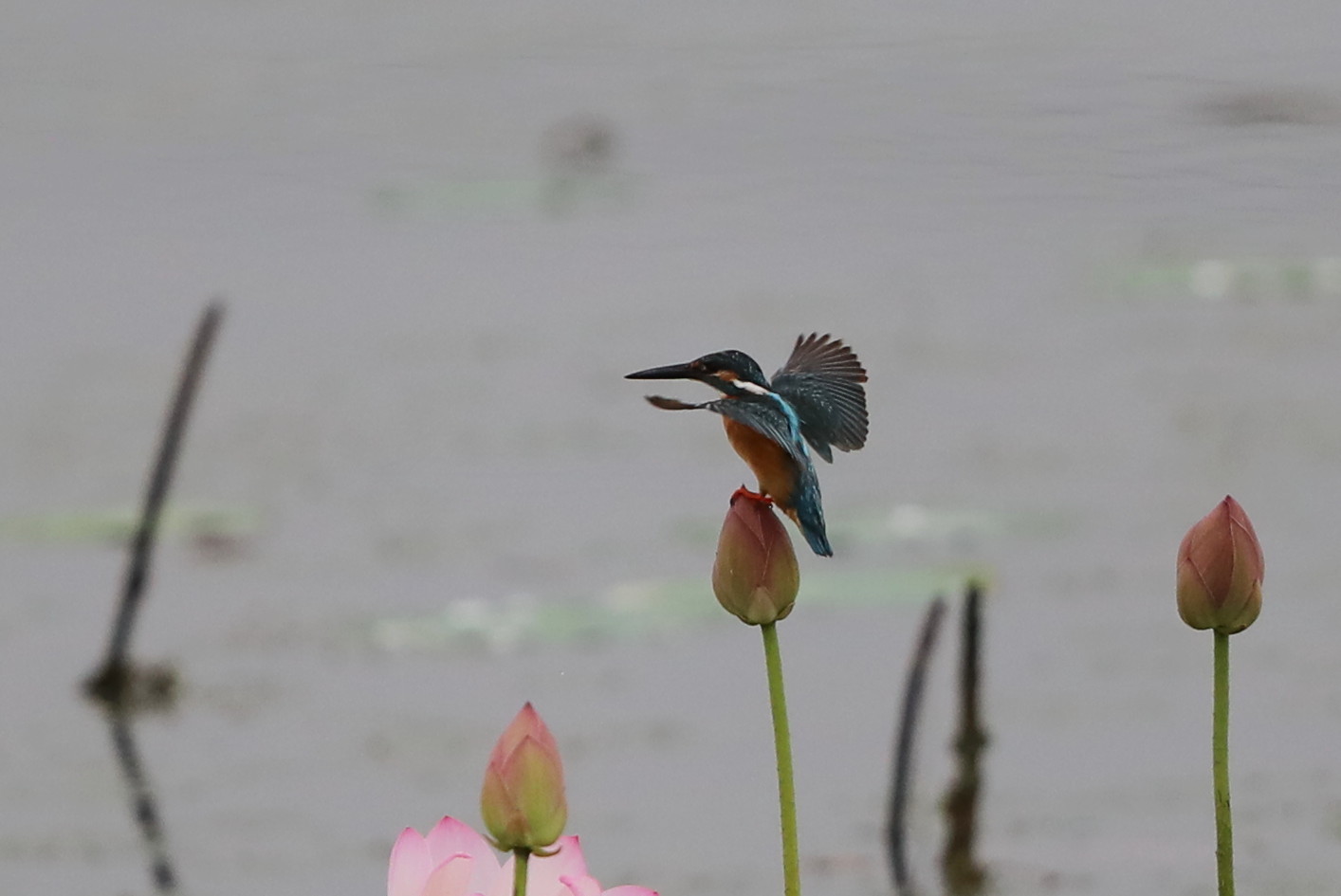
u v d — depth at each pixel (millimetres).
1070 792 19109
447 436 31828
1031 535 26094
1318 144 22656
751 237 41375
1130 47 25562
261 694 22047
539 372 35500
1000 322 38188
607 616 22984
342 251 43469
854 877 17453
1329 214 25906
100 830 18594
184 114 43719
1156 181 24109
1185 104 23609
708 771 19953
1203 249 41250
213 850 18078
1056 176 25203
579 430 32000
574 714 21438
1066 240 40750
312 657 23125
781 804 14219
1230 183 23750
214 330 23703
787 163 33281
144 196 43594
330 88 44375
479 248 42812
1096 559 25203
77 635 24172
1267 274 40406
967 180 27422
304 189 44000
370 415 33125
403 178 44625
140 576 23156
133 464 30578
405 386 34875
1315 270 40688
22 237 42719
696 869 17625
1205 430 31016
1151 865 17281
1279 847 17719
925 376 34906
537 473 29688
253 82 44375
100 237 42219
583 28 43375
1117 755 19922
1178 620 23375
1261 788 18938
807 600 20578
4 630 24422
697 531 26875
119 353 37250
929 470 29266
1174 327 37625
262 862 17797
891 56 29062
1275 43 24094
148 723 21141
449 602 24281
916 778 19516
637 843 18250
